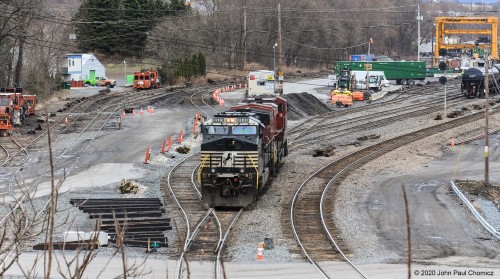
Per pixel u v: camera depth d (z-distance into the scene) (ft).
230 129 136.46
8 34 291.17
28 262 98.27
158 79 421.18
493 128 248.52
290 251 107.34
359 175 172.76
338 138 237.45
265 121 154.10
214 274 94.63
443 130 242.99
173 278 91.97
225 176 135.03
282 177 169.78
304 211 134.10
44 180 163.53
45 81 356.59
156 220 123.24
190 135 235.61
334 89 395.34
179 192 151.33
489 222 127.95
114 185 158.40
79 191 150.51
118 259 101.50
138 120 270.67
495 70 346.95
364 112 313.53
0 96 247.91
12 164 184.03
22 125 255.91
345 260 101.81
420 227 123.75
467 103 320.70
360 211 135.13
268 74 322.75
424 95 377.09
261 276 93.50
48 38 420.36
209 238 115.65
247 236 116.57
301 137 242.37
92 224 120.57
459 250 109.29
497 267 98.48
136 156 196.95
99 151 204.33
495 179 168.76
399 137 231.91
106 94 381.40
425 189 157.28
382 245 111.65
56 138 228.43
